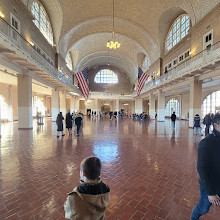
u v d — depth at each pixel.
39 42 12.94
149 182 3.24
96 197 1.07
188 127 12.69
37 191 2.83
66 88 19.89
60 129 8.02
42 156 4.84
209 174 1.46
